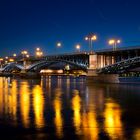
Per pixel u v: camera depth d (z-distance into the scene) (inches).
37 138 799.1
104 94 2124.8
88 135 826.8
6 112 1219.2
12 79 5452.8
